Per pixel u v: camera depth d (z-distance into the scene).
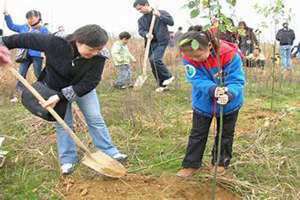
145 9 6.15
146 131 4.35
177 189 3.18
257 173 3.41
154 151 3.86
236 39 3.72
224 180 3.22
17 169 3.66
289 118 4.69
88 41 2.96
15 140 4.22
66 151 3.49
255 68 7.02
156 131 4.32
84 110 3.46
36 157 3.80
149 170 3.47
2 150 3.99
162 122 4.54
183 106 5.31
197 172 3.35
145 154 3.81
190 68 2.99
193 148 3.24
